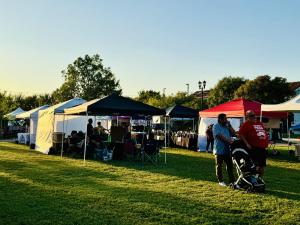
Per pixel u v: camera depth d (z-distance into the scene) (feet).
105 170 38.52
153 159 51.11
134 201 23.70
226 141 29.99
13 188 27.32
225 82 191.31
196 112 75.87
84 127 71.82
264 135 28.35
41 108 76.84
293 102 54.65
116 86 220.23
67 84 212.43
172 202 23.62
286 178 35.32
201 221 19.38
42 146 61.62
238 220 19.74
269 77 173.37
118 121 93.09
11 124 135.54
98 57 218.38
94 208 21.68
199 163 47.24
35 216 19.79
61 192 26.12
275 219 20.17
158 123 115.03
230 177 30.17
